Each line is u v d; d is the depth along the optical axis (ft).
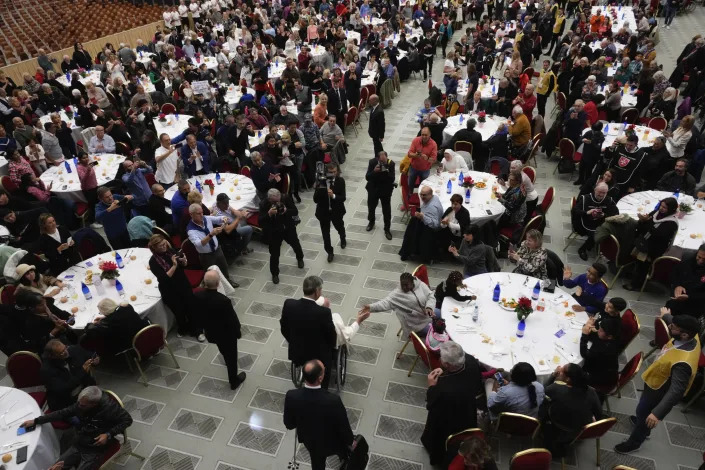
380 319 22.41
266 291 24.50
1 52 66.03
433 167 34.22
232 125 32.32
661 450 16.31
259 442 16.99
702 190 25.72
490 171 30.63
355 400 18.44
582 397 13.91
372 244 27.96
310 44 63.26
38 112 42.86
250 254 27.45
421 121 34.96
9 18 76.69
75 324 18.62
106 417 14.47
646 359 19.71
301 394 12.77
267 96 41.22
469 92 40.78
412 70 56.49
